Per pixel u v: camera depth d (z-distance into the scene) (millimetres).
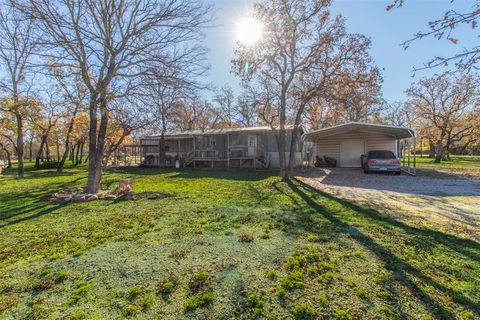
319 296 2605
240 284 2861
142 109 9492
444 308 2381
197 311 2430
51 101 18375
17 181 13953
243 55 13445
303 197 7758
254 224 5094
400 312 2334
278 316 2334
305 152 23172
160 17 8195
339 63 12578
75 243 4258
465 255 3494
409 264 3248
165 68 8469
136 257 3641
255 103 15414
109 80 8609
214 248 3912
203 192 9023
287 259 3461
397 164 13578
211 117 38031
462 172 14141
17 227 5223
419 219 5266
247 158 20062
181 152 23953
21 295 2758
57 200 7910
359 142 18844
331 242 4047
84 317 2365
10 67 14445
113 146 11391
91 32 8055
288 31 12594
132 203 7340
